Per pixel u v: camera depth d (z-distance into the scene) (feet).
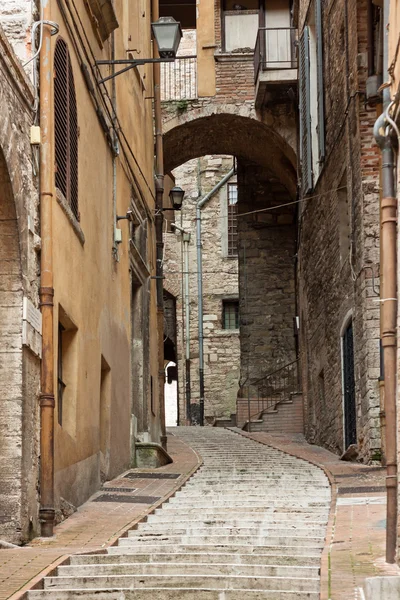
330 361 63.26
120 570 27.63
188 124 79.92
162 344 65.92
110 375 47.37
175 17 94.48
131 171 55.47
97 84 45.55
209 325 109.40
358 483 43.47
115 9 51.57
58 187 37.45
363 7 53.11
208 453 60.90
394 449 28.12
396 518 27.35
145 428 56.65
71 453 38.34
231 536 31.37
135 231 57.67
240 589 25.20
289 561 28.27
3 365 32.14
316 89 67.56
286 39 75.77
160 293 65.92
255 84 77.71
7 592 24.57
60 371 39.04
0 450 31.81
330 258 62.54
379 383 50.24
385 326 29.07
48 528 33.24
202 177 112.16
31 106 34.27
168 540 31.60
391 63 31.45
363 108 52.42
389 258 29.37
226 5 81.25
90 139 44.34
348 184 55.11
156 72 68.59
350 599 22.76
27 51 34.94
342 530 31.99
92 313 43.24
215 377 108.37
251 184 90.94
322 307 66.18
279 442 71.82
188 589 25.16
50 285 34.45
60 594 25.04
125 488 44.11
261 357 90.17
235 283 109.81
